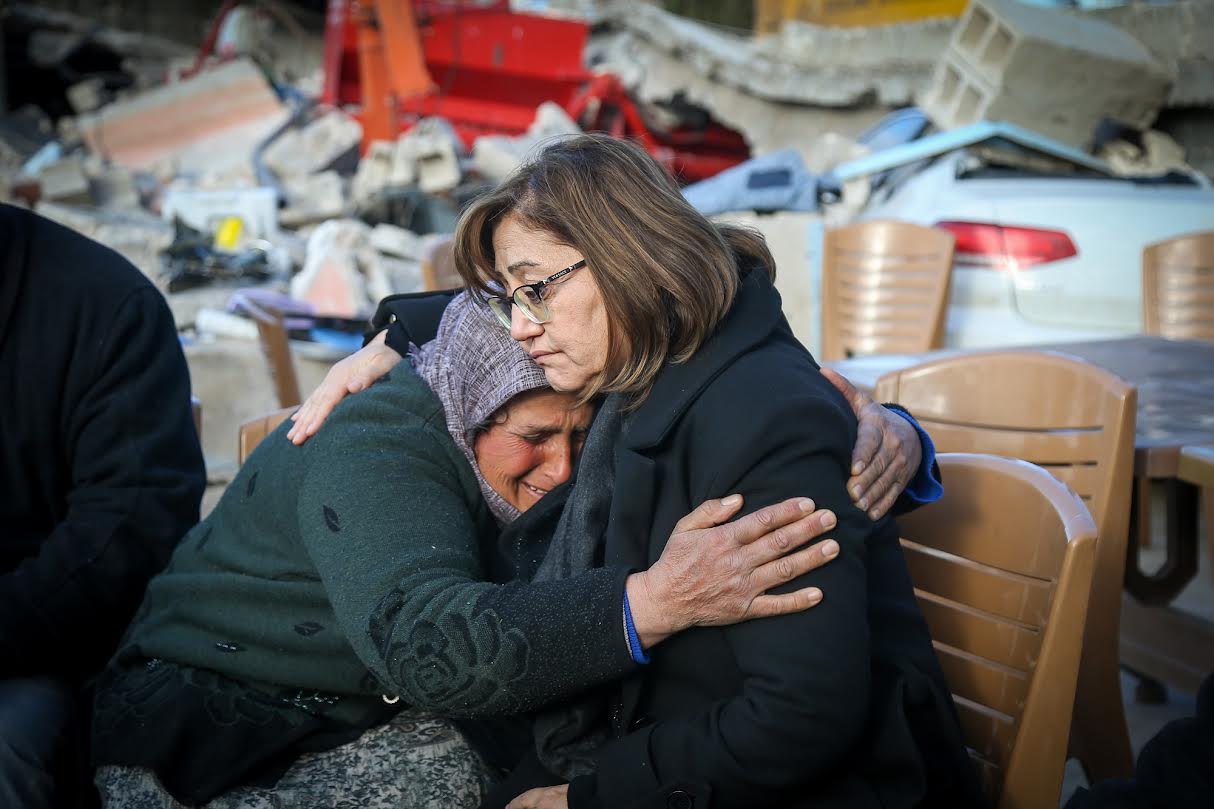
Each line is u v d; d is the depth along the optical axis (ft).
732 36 40.06
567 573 5.38
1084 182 17.58
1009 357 8.30
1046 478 5.65
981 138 21.53
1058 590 5.21
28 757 5.59
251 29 40.98
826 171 24.26
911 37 30.55
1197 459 8.30
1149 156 24.22
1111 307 16.66
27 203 26.25
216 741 5.68
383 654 5.10
